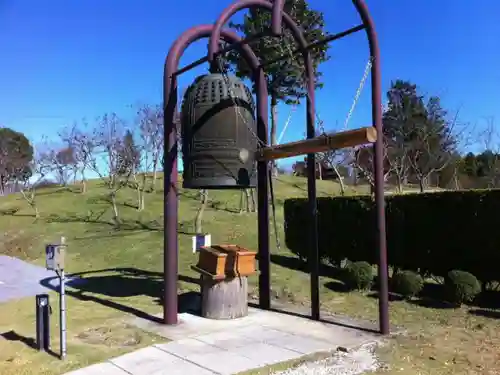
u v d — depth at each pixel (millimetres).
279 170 38312
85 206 26797
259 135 8422
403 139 23969
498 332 6613
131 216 23297
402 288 8742
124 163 30000
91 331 6859
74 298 9469
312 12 20391
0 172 39938
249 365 5371
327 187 30344
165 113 7625
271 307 8367
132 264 13898
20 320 7613
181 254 14453
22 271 13508
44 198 30969
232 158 7227
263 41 18625
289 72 22031
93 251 16219
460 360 5512
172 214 7410
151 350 5949
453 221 8883
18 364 5480
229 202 24625
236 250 7785
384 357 5633
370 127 6242
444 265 9078
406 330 6773
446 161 24922
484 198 8359
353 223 11289
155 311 8125
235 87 7418
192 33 7922
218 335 6617
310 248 7648
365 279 9445
